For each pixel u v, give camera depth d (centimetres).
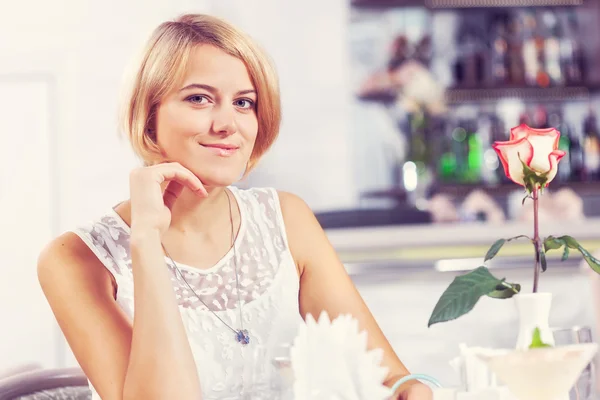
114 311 131
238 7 482
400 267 311
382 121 495
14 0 434
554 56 477
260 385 112
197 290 141
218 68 127
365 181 493
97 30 438
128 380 113
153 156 134
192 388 112
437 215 407
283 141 485
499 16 484
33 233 431
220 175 128
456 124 480
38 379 137
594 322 297
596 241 317
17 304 428
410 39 492
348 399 85
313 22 486
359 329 144
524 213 384
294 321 147
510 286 98
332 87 487
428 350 300
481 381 100
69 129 434
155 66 128
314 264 154
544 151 95
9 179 432
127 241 141
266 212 155
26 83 434
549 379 87
